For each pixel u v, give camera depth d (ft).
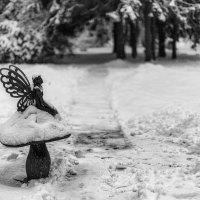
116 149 34.01
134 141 36.24
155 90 56.03
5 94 54.90
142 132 39.06
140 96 53.16
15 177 27.30
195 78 60.44
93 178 26.99
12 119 26.35
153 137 37.14
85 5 86.33
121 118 45.42
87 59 100.83
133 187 25.03
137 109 48.24
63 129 25.64
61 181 26.32
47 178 26.30
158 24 96.37
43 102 26.23
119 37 91.66
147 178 25.93
